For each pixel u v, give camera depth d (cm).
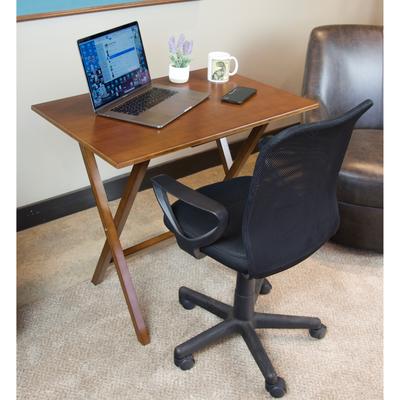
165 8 242
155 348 179
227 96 188
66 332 185
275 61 305
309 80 241
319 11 313
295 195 138
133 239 236
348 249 232
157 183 146
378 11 351
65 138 236
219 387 166
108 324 189
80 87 231
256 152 317
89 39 166
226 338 184
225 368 172
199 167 295
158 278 213
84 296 203
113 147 150
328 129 126
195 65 270
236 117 173
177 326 189
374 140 230
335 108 242
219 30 269
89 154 166
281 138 119
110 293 204
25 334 184
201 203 138
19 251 227
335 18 326
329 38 242
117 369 171
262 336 186
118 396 162
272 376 160
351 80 243
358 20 342
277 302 201
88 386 165
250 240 138
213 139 159
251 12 278
